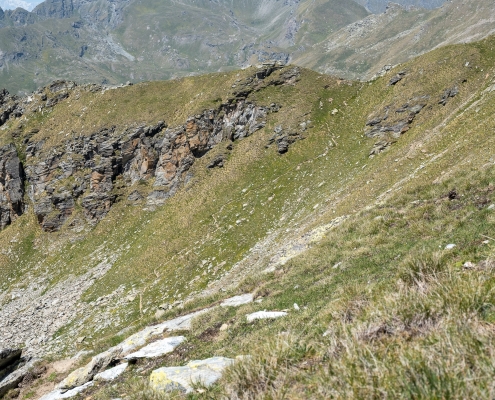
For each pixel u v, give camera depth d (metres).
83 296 63.97
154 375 8.52
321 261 19.14
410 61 78.94
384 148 60.06
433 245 12.94
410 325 5.71
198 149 85.50
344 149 68.94
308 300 13.81
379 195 40.12
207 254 57.41
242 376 6.05
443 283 6.37
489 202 15.21
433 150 42.91
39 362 22.56
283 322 11.13
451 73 65.12
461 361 4.08
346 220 25.86
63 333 53.84
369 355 4.84
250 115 86.00
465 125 42.47
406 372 4.12
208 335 14.33
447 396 3.69
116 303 56.19
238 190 71.75
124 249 74.75
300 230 46.47
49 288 72.75
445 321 5.18
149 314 49.19
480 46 68.75
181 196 81.19
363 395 4.15
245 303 17.62
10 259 87.69
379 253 16.05
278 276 21.22
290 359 6.27
